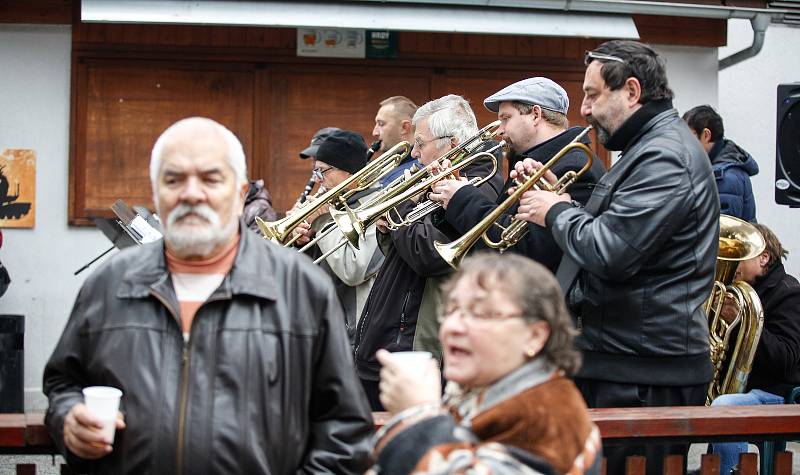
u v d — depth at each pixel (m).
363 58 8.96
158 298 3.16
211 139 3.20
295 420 3.21
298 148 8.95
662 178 4.04
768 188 11.01
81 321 3.23
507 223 4.75
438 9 8.43
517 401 2.49
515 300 2.53
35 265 8.79
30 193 8.76
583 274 4.27
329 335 3.26
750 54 9.19
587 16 8.63
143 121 8.81
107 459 3.15
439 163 5.07
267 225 5.46
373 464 2.95
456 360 2.57
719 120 7.79
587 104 4.32
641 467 3.93
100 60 8.76
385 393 2.71
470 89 9.11
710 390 5.55
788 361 5.67
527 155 4.86
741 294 5.43
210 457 3.06
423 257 4.74
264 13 8.20
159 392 3.10
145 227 5.70
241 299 3.19
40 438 3.45
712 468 4.04
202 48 8.82
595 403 4.23
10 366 8.31
